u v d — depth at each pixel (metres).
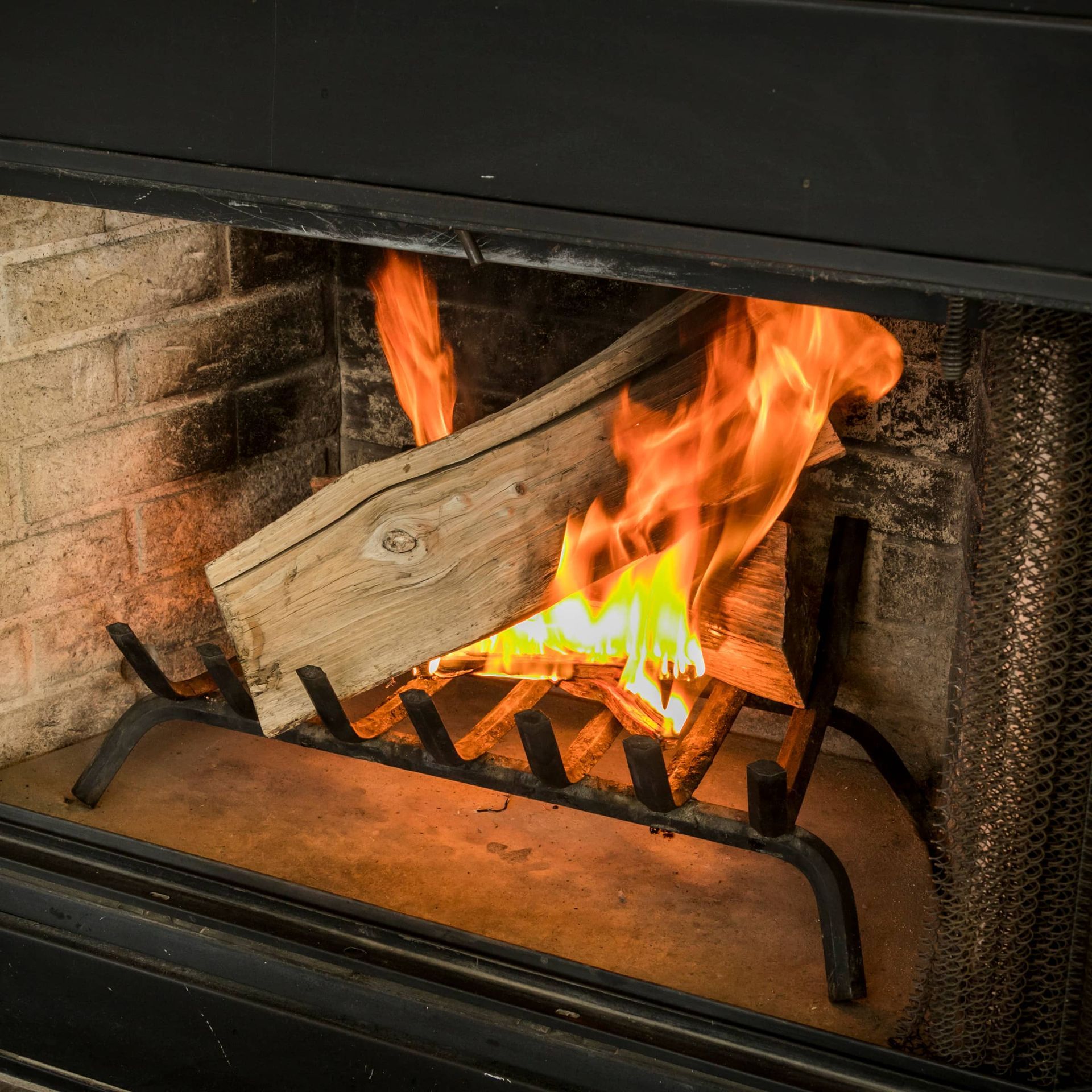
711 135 1.11
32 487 1.82
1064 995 1.32
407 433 2.16
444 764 1.60
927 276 1.08
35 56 1.32
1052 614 1.24
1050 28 0.99
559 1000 1.50
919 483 1.83
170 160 1.31
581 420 1.60
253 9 1.22
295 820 1.86
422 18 1.17
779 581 1.67
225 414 2.03
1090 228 1.03
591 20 1.11
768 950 1.62
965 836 1.32
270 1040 1.59
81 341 1.82
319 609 1.62
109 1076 1.70
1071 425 1.19
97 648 1.98
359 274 2.10
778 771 1.45
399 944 1.56
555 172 1.17
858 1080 1.40
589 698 1.78
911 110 1.05
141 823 1.84
